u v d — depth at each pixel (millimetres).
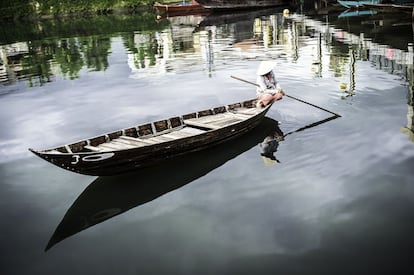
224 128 7785
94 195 6527
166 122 8344
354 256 4527
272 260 4582
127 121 9891
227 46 19812
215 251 4836
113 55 19891
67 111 11125
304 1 44031
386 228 4957
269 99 9141
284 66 14203
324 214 5348
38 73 16969
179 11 42656
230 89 12047
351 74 12297
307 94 10656
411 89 10141
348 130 7957
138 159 6879
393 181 5965
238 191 6199
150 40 24391
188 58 17578
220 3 41219
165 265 4668
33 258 5016
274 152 7426
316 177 6340
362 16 27578
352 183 6039
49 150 6480
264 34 22953
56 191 6742
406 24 21906
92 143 7172
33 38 30828
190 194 6273
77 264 4840
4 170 7605
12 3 54125
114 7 55250
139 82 13797
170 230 5359
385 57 14242
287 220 5305
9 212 6152
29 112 11297
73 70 16938
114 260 4852
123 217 5801
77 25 39969
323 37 20016
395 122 8070
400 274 4211
